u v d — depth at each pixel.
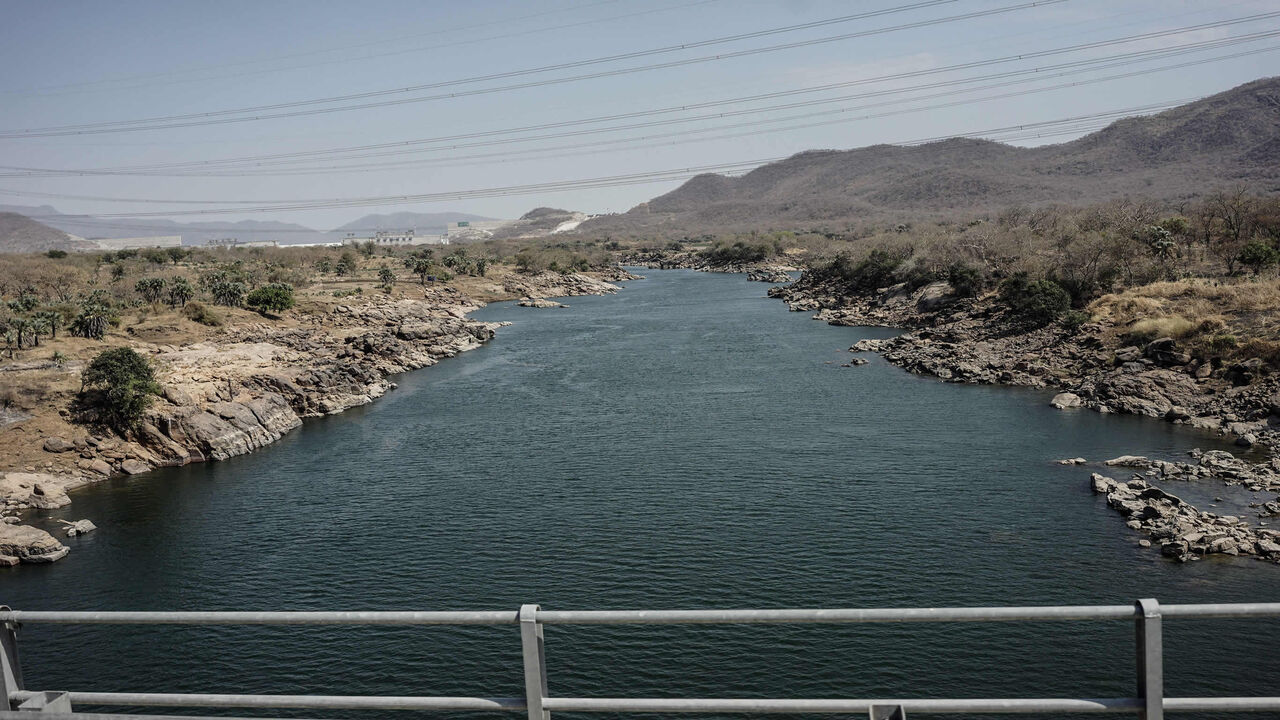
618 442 74.88
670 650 38.34
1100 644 37.62
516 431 81.25
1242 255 116.31
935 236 188.12
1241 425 72.62
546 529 54.53
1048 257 136.00
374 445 79.94
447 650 39.41
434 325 143.62
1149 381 85.50
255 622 7.84
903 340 122.56
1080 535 50.62
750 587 44.72
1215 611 7.05
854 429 76.44
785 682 35.47
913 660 36.81
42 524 62.50
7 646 8.12
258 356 107.62
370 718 34.50
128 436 79.06
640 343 135.75
